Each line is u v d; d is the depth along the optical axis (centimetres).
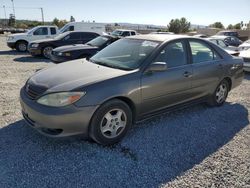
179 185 288
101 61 436
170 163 329
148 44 433
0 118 446
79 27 2052
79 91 328
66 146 357
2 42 2472
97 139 352
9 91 625
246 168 325
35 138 376
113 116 361
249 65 934
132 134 402
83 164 319
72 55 969
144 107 395
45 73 393
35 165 312
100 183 287
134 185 286
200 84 478
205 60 493
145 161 331
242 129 438
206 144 381
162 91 410
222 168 323
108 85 348
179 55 446
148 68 391
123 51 442
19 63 1148
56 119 320
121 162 326
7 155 330
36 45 1335
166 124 444
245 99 613
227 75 536
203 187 287
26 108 350
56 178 291
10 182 281
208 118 479
